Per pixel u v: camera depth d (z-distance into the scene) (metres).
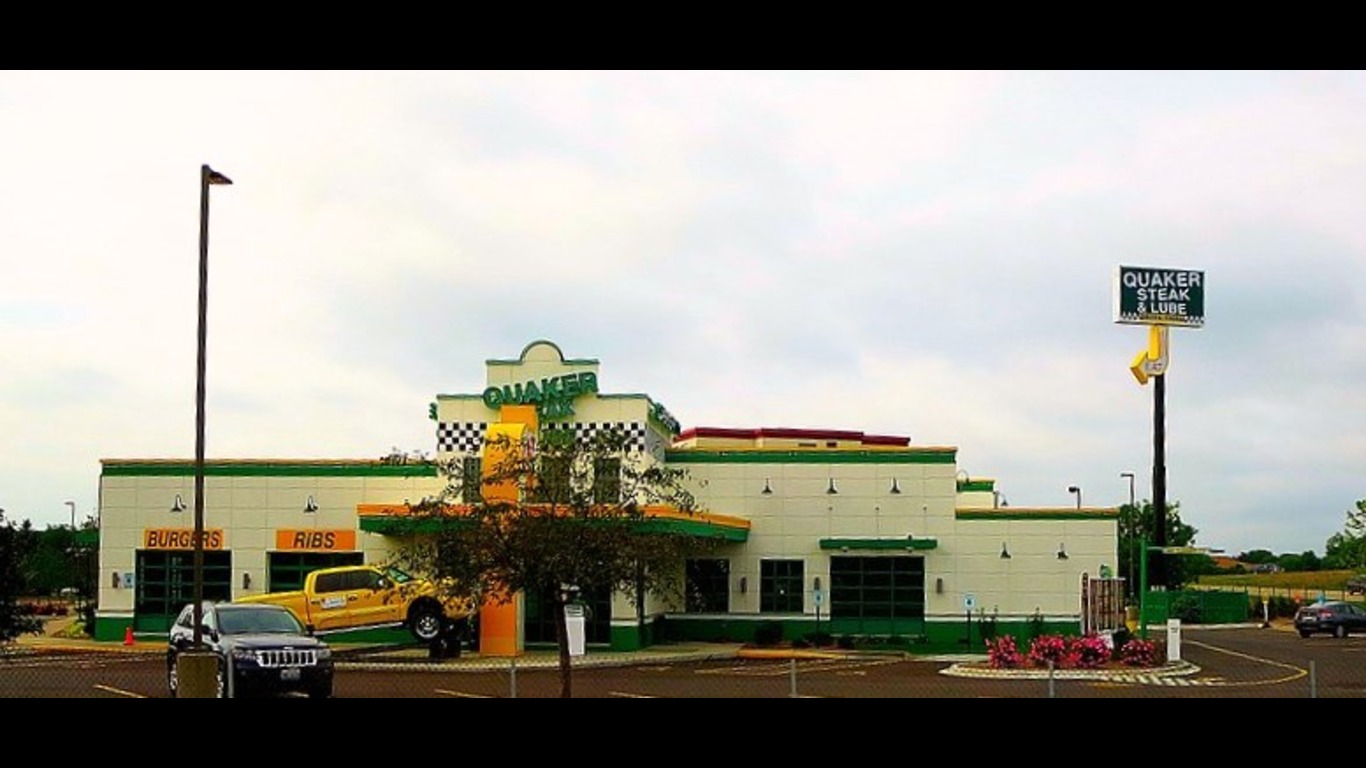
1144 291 45.09
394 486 42.31
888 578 45.44
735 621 45.22
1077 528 45.12
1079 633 44.66
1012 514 45.31
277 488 42.59
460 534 23.03
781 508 45.69
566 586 23.11
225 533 42.59
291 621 26.20
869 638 44.41
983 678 32.97
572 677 32.34
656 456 44.97
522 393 42.91
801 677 32.69
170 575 42.72
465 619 37.84
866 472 45.69
